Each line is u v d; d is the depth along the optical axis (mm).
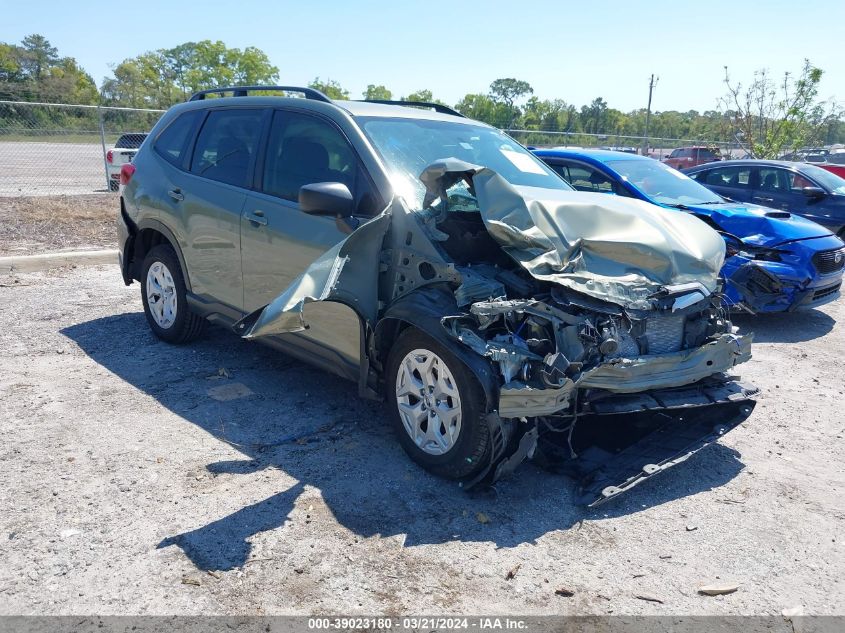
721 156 22906
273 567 2982
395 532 3279
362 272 3762
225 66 79125
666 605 2873
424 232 3639
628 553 3219
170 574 2906
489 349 3256
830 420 4926
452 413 3564
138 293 7488
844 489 3910
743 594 2963
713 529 3453
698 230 4250
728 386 4145
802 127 19750
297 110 4703
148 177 5691
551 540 3285
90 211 12547
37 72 86562
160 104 73312
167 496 3502
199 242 5129
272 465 3873
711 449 4398
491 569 3045
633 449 3934
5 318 6410
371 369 3961
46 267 8391
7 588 2775
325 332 4203
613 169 7918
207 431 4258
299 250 4285
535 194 4000
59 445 3982
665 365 3658
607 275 3625
